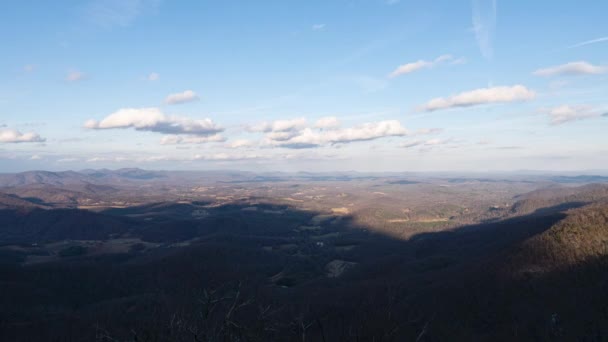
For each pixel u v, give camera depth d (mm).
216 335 24984
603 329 47438
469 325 57906
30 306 77562
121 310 69438
